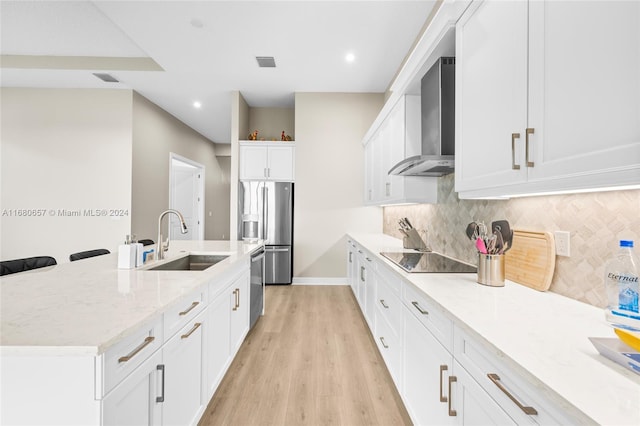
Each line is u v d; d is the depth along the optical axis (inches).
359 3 104.2
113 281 56.8
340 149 185.5
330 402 72.1
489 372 34.0
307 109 184.2
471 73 56.3
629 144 27.8
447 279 61.2
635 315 34.5
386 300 82.4
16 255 175.0
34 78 162.7
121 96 175.8
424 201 102.4
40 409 31.0
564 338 33.1
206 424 64.4
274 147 189.0
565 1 35.0
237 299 87.6
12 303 43.3
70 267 70.3
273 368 87.3
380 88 177.3
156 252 84.7
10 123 174.7
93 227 175.3
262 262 129.8
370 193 160.2
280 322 123.0
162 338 44.6
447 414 44.6
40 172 175.3
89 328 34.2
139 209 183.6
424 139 85.7
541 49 38.6
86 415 31.0
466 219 81.7
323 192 185.5
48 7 112.6
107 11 108.0
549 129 37.4
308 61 144.5
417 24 115.5
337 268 186.5
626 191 38.5
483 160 52.3
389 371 78.7
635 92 27.2
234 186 184.4
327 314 132.6
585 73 32.3
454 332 42.4
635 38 27.2
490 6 50.4
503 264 55.4
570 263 47.6
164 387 45.1
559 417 24.1
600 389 23.7
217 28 118.2
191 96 187.6
